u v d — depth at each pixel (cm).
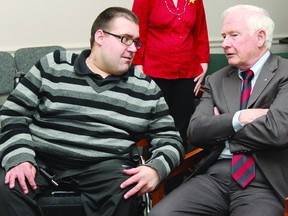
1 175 158
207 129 177
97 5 310
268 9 393
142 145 195
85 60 182
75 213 160
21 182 153
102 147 169
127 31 173
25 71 268
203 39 274
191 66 265
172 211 165
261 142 164
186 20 253
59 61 179
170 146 175
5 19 281
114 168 164
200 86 279
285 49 408
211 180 180
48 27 296
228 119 171
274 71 179
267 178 167
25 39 291
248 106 179
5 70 262
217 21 370
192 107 272
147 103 180
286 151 170
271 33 180
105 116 172
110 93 175
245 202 167
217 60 314
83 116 172
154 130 185
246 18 177
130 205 152
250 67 183
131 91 179
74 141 169
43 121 174
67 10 300
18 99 177
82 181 165
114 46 173
